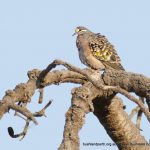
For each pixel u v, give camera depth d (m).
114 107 12.97
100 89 11.66
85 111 11.17
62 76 12.40
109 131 13.41
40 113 11.12
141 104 10.98
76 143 10.12
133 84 12.24
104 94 12.38
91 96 11.76
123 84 12.41
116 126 13.23
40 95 12.14
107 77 12.58
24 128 10.66
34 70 11.97
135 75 12.27
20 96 11.37
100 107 13.02
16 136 10.68
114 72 12.45
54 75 12.27
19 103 11.52
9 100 10.51
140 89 12.15
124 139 13.33
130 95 11.18
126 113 13.43
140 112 12.77
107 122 13.26
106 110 13.05
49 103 11.16
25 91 11.45
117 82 12.39
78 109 10.99
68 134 10.34
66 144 9.90
